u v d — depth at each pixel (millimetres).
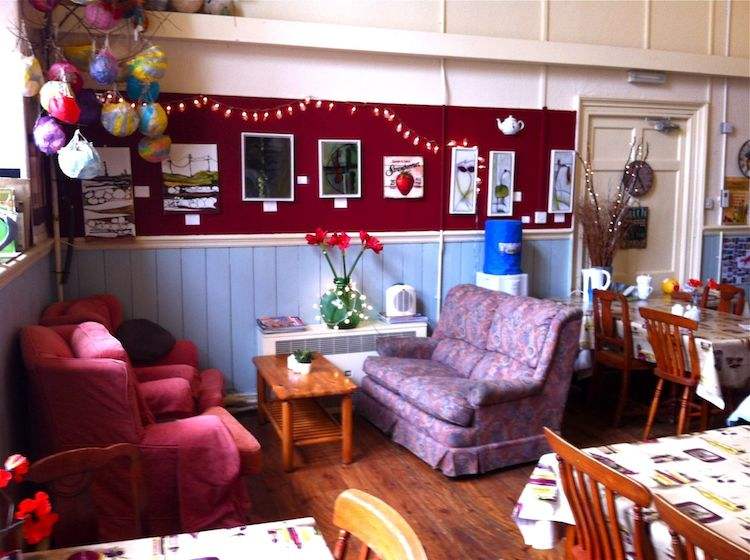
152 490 2584
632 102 5473
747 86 5871
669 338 3775
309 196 4656
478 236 5129
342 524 1434
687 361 3830
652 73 5418
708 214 5902
